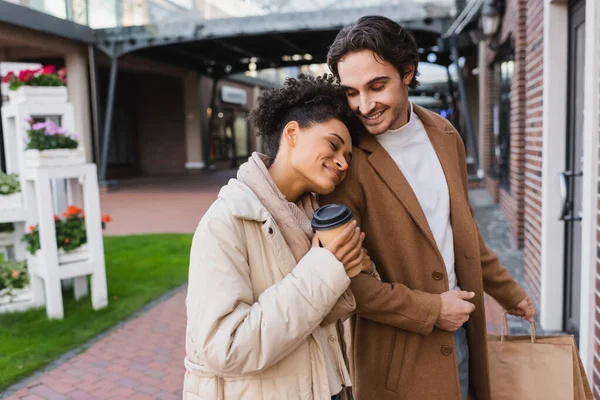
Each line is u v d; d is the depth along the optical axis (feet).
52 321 13.70
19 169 14.34
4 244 15.19
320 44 51.01
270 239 3.87
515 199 20.15
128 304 15.16
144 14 46.34
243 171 4.16
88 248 14.49
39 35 42.73
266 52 53.93
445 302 4.62
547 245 11.93
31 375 11.01
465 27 36.99
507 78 26.43
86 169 13.96
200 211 34.86
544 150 12.01
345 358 4.60
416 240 4.87
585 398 5.94
